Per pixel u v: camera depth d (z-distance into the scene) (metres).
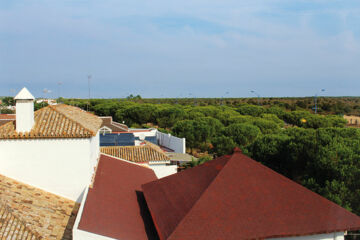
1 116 42.25
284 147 25.06
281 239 8.70
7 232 9.04
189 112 70.56
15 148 12.34
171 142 41.16
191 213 8.88
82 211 10.03
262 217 8.87
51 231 9.87
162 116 67.62
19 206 10.58
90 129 13.09
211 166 11.26
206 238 8.19
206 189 9.71
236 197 9.46
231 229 8.46
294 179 24.66
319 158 20.16
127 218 10.99
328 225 8.86
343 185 17.36
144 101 165.00
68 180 12.72
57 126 12.89
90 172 12.94
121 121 73.69
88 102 109.00
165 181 12.32
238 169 10.48
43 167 12.58
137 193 14.02
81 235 8.66
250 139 36.97
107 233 9.21
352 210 17.06
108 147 23.81
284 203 9.42
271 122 48.12
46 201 11.77
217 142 36.19
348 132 26.83
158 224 9.34
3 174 12.34
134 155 23.05
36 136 12.30
